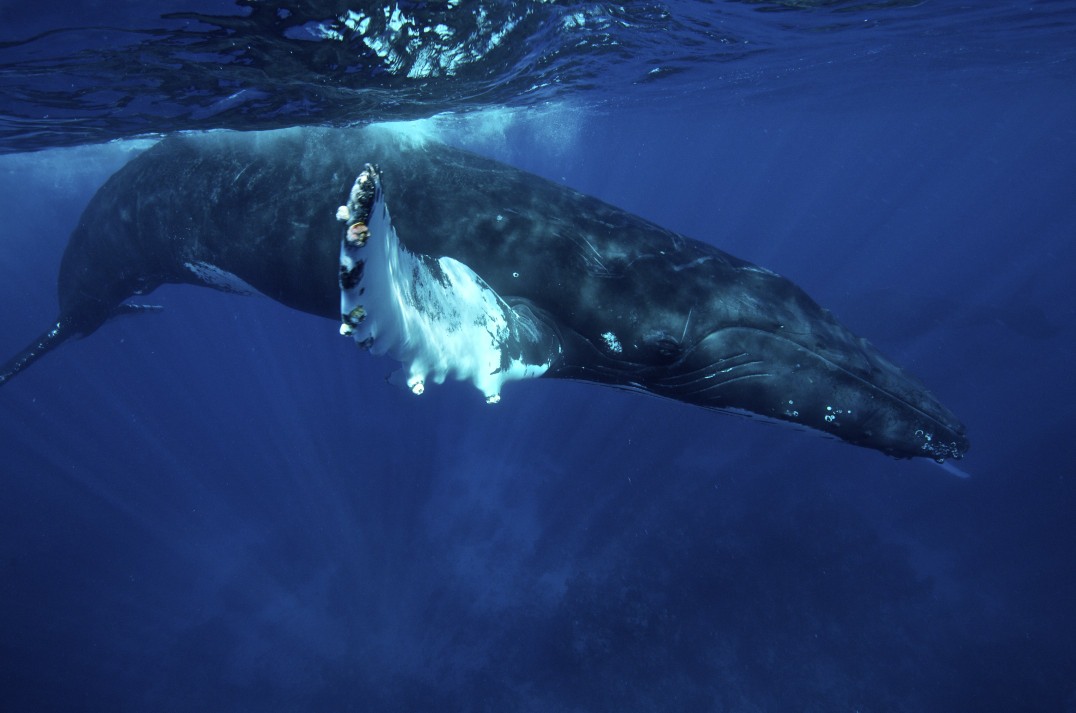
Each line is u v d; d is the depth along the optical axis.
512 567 21.89
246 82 6.98
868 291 27.22
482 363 4.29
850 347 5.20
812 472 24.42
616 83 18.16
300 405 40.31
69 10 5.07
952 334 35.75
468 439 29.36
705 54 15.60
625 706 16.62
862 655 17.09
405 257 3.80
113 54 6.03
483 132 20.61
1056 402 29.39
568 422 28.89
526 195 5.37
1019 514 21.86
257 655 20.88
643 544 21.19
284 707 18.88
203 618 23.08
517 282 5.12
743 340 4.99
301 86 7.23
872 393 5.05
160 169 6.80
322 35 6.10
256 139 6.15
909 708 15.95
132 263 7.83
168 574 25.72
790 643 17.45
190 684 20.20
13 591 25.08
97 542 28.47
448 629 20.05
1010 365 33.97
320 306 5.95
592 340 5.16
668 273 5.09
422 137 5.89
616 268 5.06
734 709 16.23
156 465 35.72
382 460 29.39
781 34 14.39
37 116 8.21
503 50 8.74
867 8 13.01
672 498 23.03
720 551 19.95
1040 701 15.63
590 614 18.56
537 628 18.97
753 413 5.19
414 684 18.19
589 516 23.19
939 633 17.75
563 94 17.66
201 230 6.33
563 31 9.63
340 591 22.22
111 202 7.40
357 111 8.51
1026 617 18.31
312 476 30.03
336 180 5.54
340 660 19.94
